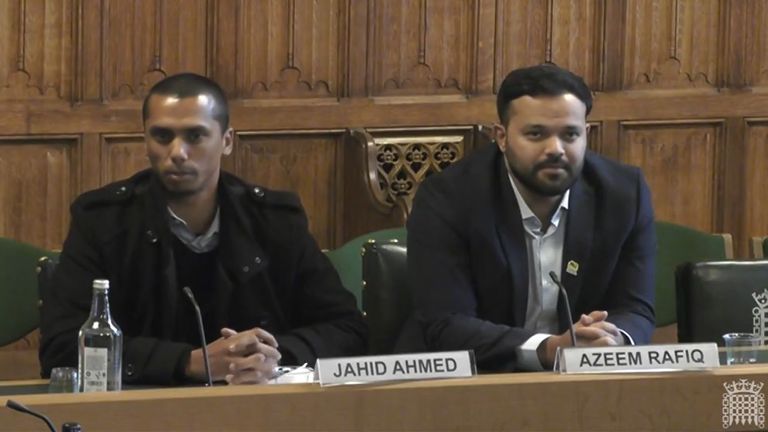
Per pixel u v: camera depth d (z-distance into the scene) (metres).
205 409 3.99
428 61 10.03
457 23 10.05
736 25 10.52
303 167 9.83
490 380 4.20
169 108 5.54
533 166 5.57
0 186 9.23
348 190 9.76
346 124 9.86
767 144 10.59
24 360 8.79
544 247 5.84
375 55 9.92
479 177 5.81
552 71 5.61
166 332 5.67
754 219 10.63
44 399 3.91
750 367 4.39
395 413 4.11
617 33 10.36
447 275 5.73
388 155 9.88
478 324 5.58
